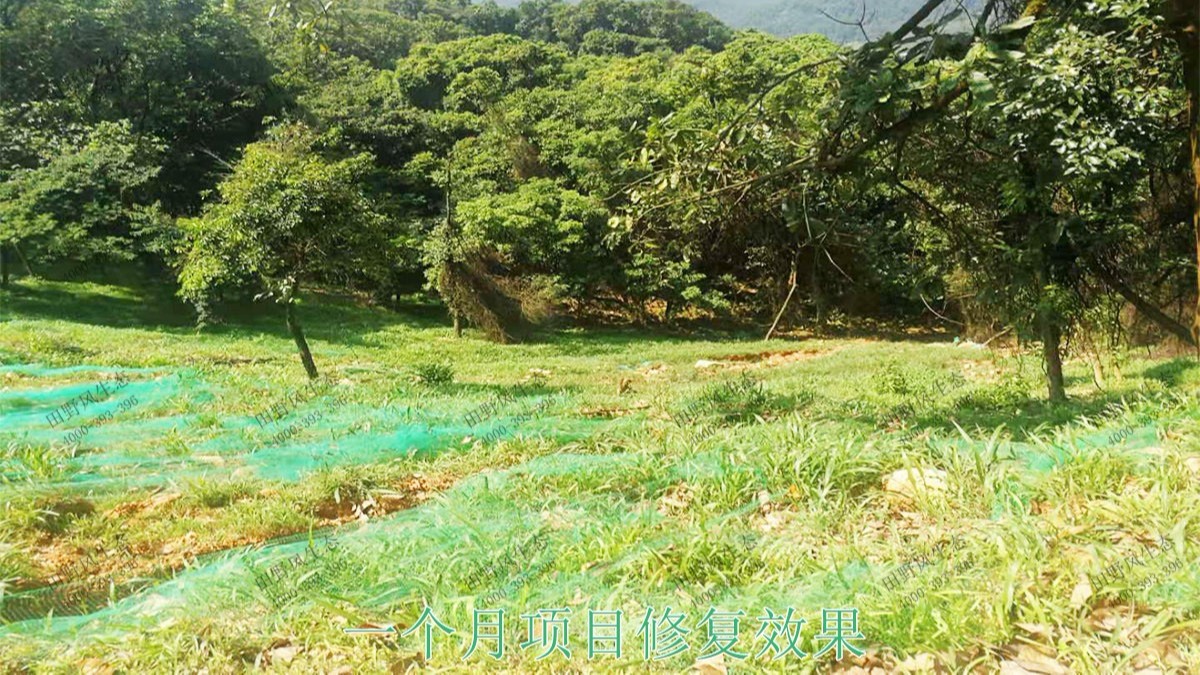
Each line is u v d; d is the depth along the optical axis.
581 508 5.79
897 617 3.90
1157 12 6.45
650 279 33.94
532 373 19.55
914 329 32.94
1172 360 12.98
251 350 21.80
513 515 5.62
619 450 7.80
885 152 7.30
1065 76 5.80
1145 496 4.89
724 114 7.34
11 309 25.80
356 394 11.93
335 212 14.57
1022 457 5.98
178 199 36.53
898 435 7.34
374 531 5.36
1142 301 9.91
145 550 5.70
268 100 39.66
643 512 5.43
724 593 4.37
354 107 43.34
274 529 6.03
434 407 10.76
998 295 10.16
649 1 77.44
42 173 26.84
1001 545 4.38
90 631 4.14
